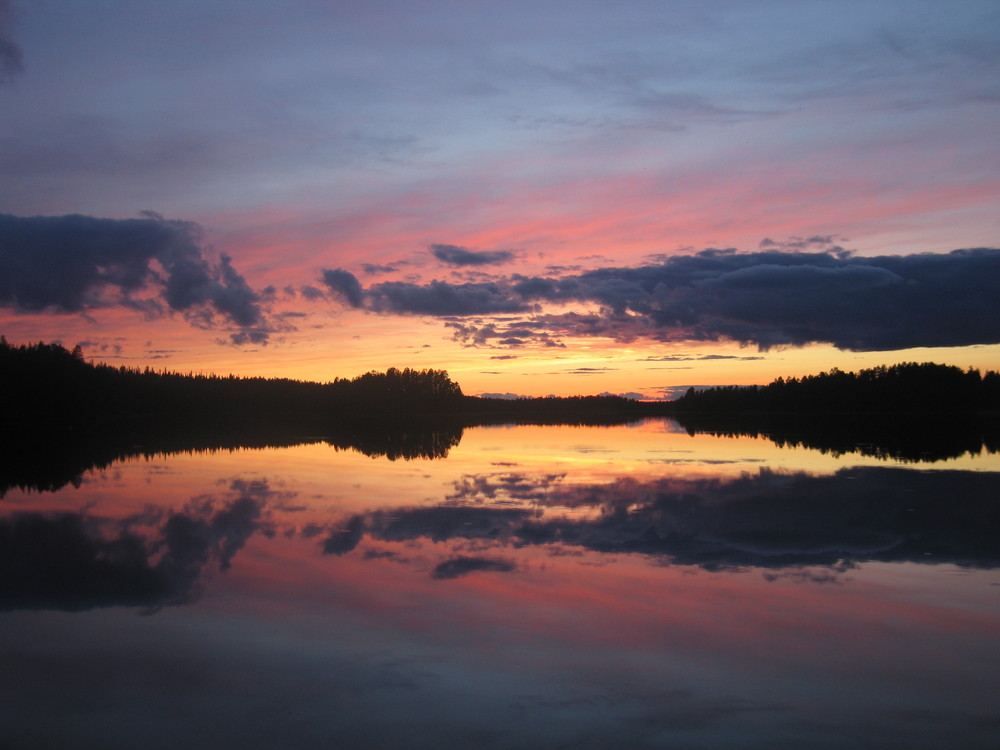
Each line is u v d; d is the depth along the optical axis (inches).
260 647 335.6
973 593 415.2
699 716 269.9
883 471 983.0
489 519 633.6
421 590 422.9
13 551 524.4
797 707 277.1
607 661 319.3
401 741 251.6
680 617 375.9
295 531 586.9
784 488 816.3
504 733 257.0
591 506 697.6
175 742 251.4
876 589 424.2
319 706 277.1
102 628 361.7
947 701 281.9
